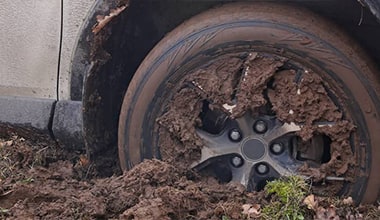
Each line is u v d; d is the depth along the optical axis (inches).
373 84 84.4
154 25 91.8
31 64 96.7
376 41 87.1
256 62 85.4
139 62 94.0
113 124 95.0
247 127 87.0
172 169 87.7
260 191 87.9
